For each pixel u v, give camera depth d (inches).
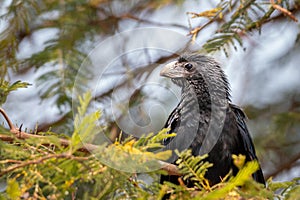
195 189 339.9
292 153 615.5
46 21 575.5
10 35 547.8
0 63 535.8
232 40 473.7
